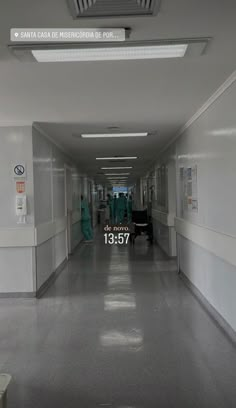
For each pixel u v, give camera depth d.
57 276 6.46
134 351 3.17
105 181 22.89
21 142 4.93
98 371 2.81
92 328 3.76
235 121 3.09
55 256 6.64
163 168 8.63
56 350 3.22
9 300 4.89
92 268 7.21
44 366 2.91
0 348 3.28
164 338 3.46
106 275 6.49
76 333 3.63
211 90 3.52
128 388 2.55
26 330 3.73
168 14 2.01
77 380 2.68
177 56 2.58
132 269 7.00
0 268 4.99
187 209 5.52
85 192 13.70
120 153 8.64
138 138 6.44
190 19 2.08
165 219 8.35
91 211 16.12
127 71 2.91
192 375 2.71
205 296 4.44
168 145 7.43
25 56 2.51
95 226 17.45
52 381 2.67
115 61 2.67
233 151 3.16
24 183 4.94
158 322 3.92
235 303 3.25
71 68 2.81
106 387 2.57
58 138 6.21
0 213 4.95
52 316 4.18
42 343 3.38
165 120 4.93
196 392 2.47
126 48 2.42
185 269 5.86
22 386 2.61
